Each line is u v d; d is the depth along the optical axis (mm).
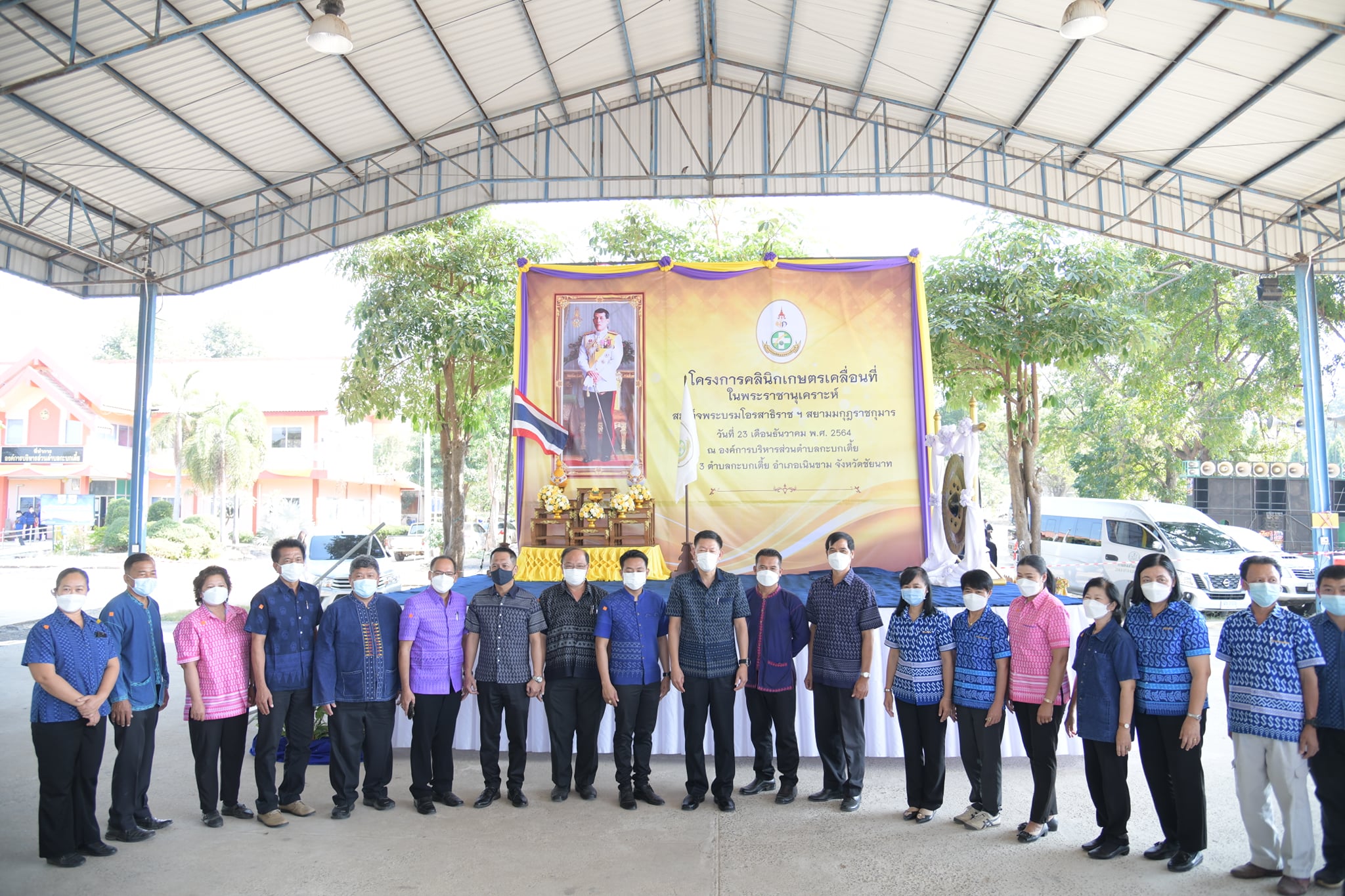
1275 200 13680
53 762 4789
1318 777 4441
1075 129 13234
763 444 10109
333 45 8922
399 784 6402
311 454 33594
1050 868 4680
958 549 8922
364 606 5719
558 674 5910
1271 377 21312
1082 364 15992
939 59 12523
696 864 4770
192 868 4766
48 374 31109
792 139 14773
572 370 10367
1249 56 10438
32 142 11375
